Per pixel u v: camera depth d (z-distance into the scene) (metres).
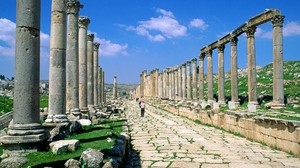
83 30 29.03
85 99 28.58
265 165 13.01
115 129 21.19
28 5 11.88
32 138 11.46
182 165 12.92
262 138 18.69
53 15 17.70
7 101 43.88
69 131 17.05
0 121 23.38
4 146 11.40
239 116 22.47
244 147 17.42
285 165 13.05
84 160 10.07
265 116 19.81
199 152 15.77
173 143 18.64
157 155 14.96
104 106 47.06
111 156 11.57
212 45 47.06
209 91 48.34
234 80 39.94
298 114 22.19
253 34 35.50
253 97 34.88
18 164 9.80
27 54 11.76
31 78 11.79
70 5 23.41
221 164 13.13
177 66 68.81
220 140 20.06
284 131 16.16
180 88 65.50
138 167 12.57
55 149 11.21
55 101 17.36
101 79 54.75
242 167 12.63
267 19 32.34
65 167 9.72
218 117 27.14
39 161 10.16
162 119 36.62
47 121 17.00
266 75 75.00
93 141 14.40
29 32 11.83
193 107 36.72
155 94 90.19
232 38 40.09
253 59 35.22
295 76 67.25
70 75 23.53
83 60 28.81
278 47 31.12
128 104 82.69
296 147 14.97
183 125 29.73
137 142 19.05
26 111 11.66
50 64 17.70
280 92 30.89
